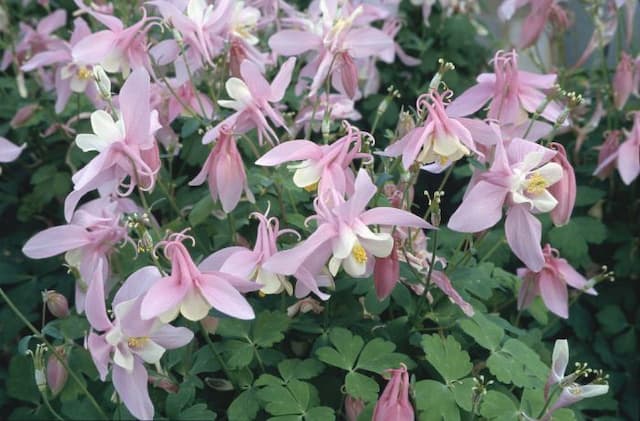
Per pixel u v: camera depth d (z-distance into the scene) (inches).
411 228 22.0
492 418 19.9
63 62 26.4
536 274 23.1
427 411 19.5
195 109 23.8
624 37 36.0
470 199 19.3
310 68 24.0
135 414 18.9
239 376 20.6
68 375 21.9
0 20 32.2
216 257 18.9
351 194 19.8
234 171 20.3
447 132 19.2
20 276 27.5
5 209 30.1
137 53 22.6
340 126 25.0
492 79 21.5
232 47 23.3
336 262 18.3
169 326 18.9
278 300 21.9
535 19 29.1
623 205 29.7
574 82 32.3
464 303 20.7
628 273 28.6
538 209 19.4
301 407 19.8
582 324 28.2
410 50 35.4
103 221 21.5
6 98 30.4
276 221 19.2
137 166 19.5
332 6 23.4
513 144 19.6
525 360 20.4
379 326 21.4
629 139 26.5
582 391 19.1
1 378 26.5
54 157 29.4
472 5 36.3
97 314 18.5
